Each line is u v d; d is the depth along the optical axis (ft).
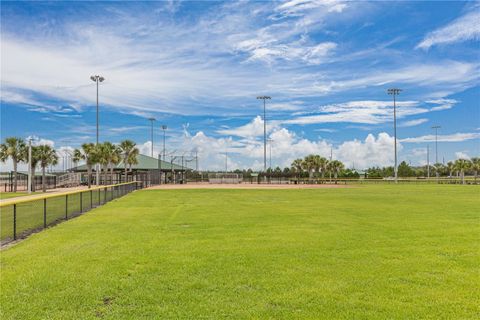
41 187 200.03
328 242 33.58
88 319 16.17
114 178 233.14
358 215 56.08
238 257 27.45
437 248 30.94
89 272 23.29
